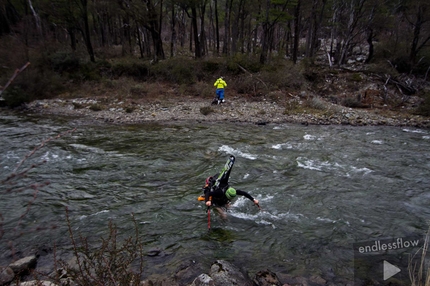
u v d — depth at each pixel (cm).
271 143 1166
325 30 3525
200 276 403
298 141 1200
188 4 2417
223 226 598
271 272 443
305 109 1819
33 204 673
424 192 746
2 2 2811
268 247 530
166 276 445
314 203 689
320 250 519
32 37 2525
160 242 543
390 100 2034
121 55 3025
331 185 784
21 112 1725
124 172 866
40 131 1305
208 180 638
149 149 1078
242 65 2425
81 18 2698
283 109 1830
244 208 669
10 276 430
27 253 502
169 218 627
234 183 793
